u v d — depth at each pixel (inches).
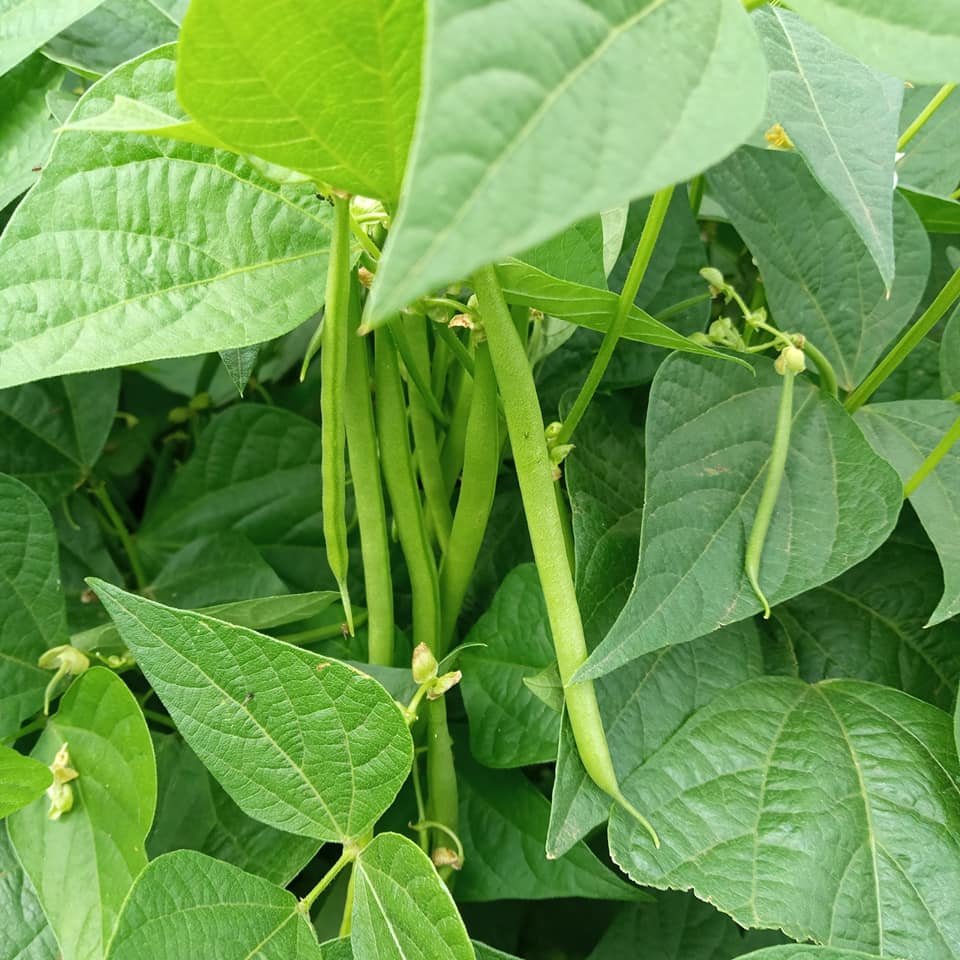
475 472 23.6
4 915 23.5
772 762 22.9
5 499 24.0
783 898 22.1
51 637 24.2
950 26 18.9
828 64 22.1
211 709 21.7
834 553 22.6
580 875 23.7
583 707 22.2
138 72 21.9
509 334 22.0
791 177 25.0
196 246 22.1
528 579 24.4
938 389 25.7
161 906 21.4
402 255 13.9
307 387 29.7
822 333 24.9
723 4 18.2
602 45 17.6
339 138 19.9
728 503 22.8
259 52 19.1
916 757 22.9
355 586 26.9
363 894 22.0
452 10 15.6
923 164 26.8
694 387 23.1
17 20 23.5
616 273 26.0
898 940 21.9
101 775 23.1
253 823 23.8
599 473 24.0
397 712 21.6
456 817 24.0
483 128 15.3
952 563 23.2
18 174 24.9
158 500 27.5
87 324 21.6
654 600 22.0
